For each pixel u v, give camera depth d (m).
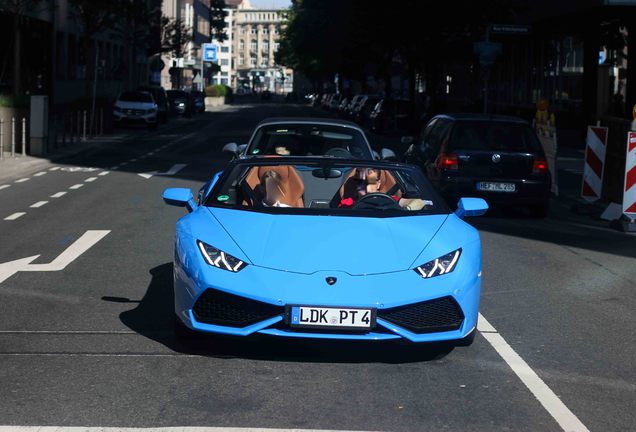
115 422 5.30
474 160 15.92
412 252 6.70
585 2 36.16
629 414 5.70
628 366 6.84
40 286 9.27
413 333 6.46
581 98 44.47
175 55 77.94
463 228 7.23
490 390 6.12
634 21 37.31
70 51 57.28
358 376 6.36
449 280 6.55
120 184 20.09
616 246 13.17
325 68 87.50
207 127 51.81
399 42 44.72
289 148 11.73
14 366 6.43
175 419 5.37
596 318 8.48
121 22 57.09
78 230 13.21
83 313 8.12
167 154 30.03
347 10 62.16
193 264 6.58
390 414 5.56
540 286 10.01
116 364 6.53
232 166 7.94
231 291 6.37
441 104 52.38
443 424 5.41
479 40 42.19
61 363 6.53
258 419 5.40
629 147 14.88
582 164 28.61
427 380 6.31
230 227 6.89
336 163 8.00
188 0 124.38
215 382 6.13
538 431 5.34
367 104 56.28
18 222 14.03
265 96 167.75
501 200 15.94
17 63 40.44
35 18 47.34
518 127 16.20
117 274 9.97
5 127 28.80
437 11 41.41
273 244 6.67
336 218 7.12
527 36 50.88
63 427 5.20
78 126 34.78
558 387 6.25
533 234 14.28
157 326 7.66
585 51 39.84
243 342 7.16
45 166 24.95
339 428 5.28
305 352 6.93
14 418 5.34
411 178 7.95
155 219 14.44
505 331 7.87
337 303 6.29
